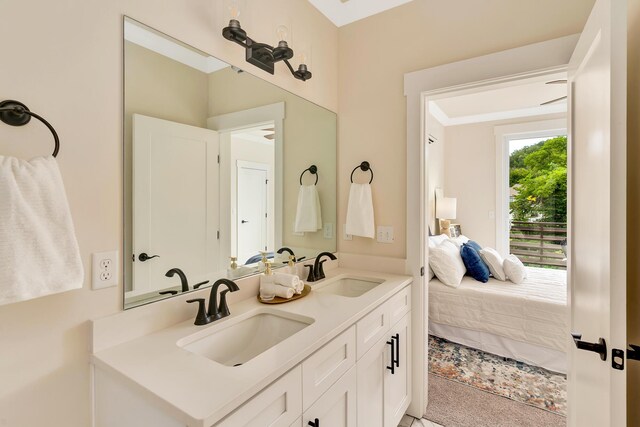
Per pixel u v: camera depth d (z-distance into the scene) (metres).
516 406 1.95
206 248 1.33
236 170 1.47
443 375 2.30
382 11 1.98
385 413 1.51
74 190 0.90
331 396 1.07
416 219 1.85
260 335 1.30
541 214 4.23
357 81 2.08
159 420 0.73
